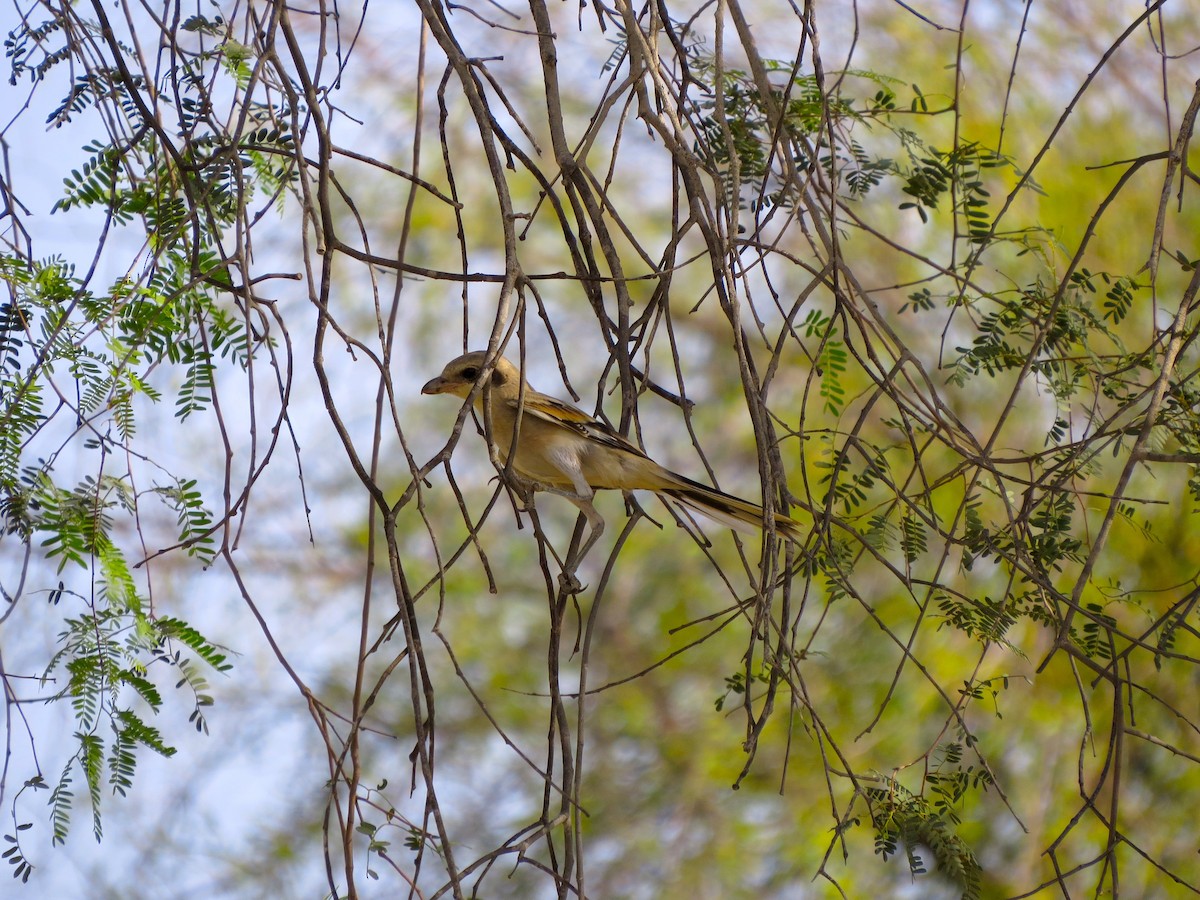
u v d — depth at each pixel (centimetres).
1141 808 1861
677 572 2105
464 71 626
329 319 559
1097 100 1916
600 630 2125
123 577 683
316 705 530
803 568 731
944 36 1834
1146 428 581
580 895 548
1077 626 864
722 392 2105
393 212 1958
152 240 691
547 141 1967
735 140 847
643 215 2059
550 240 2031
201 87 671
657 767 2109
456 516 2102
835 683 1914
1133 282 822
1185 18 1981
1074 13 1948
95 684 659
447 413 2078
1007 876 1841
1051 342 788
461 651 2120
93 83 660
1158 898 1823
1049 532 775
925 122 1744
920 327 1839
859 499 771
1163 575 1652
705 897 2022
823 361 812
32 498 662
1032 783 1872
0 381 684
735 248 623
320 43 625
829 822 1936
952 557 1788
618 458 935
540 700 2119
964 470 739
